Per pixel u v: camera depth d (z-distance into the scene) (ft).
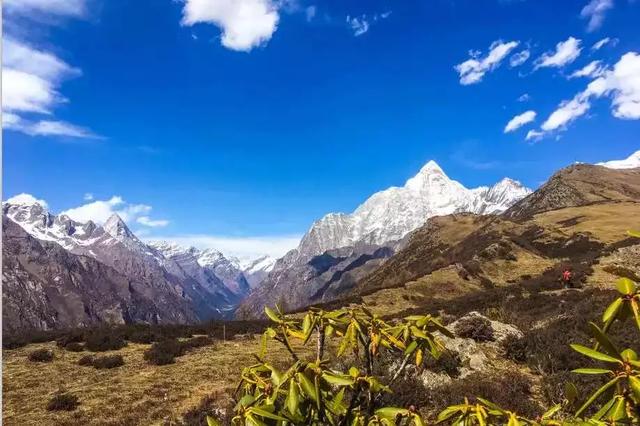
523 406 30.81
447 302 109.29
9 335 88.38
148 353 68.69
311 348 65.92
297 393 7.24
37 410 46.26
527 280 146.72
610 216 284.20
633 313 6.42
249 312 189.98
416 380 34.63
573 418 7.34
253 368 8.50
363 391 9.12
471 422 8.12
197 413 41.75
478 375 38.91
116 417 43.88
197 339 80.59
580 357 38.14
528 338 46.14
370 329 8.89
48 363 65.92
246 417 7.16
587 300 66.69
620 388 6.36
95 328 93.56
